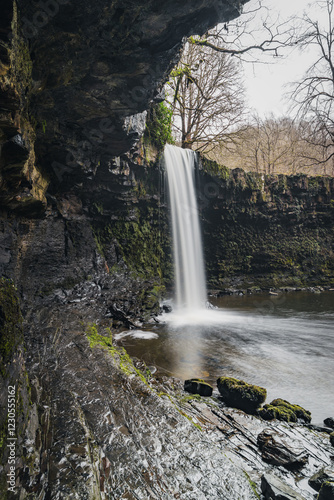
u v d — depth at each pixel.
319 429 4.65
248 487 2.87
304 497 3.04
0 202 5.09
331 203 20.00
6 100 3.21
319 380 6.62
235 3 4.33
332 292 18.28
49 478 2.48
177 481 2.80
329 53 14.09
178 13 4.09
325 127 15.12
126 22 4.09
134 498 2.52
